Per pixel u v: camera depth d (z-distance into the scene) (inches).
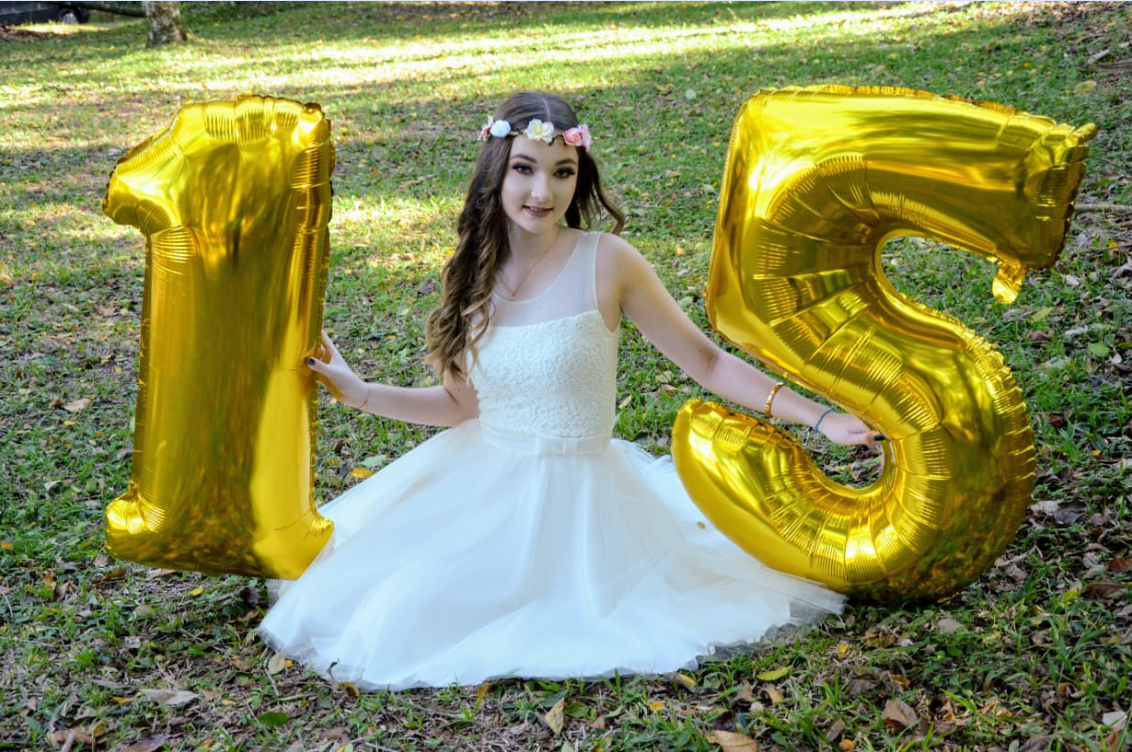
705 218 272.4
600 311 126.2
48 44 684.7
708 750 101.3
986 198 103.7
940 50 401.1
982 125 103.0
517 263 126.4
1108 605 116.1
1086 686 102.2
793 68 420.5
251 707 113.6
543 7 717.3
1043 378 167.9
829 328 113.1
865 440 117.6
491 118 122.5
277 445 123.4
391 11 739.4
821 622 121.8
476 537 123.6
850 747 100.3
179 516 124.3
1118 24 376.2
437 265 265.9
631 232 267.6
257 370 120.1
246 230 115.5
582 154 125.9
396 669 116.1
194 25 728.3
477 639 117.8
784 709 107.3
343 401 131.6
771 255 111.7
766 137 110.5
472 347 127.3
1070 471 145.6
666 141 350.9
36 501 166.4
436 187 333.4
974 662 109.4
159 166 116.0
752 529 124.9
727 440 125.3
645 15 628.7
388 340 224.4
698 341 128.3
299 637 122.5
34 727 112.1
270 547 128.0
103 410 201.6
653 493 135.2
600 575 122.0
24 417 199.6
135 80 548.7
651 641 116.6
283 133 115.5
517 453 128.0
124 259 289.0
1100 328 178.7
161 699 115.3
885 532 118.3
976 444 111.0
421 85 489.1
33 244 304.5
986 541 114.6
